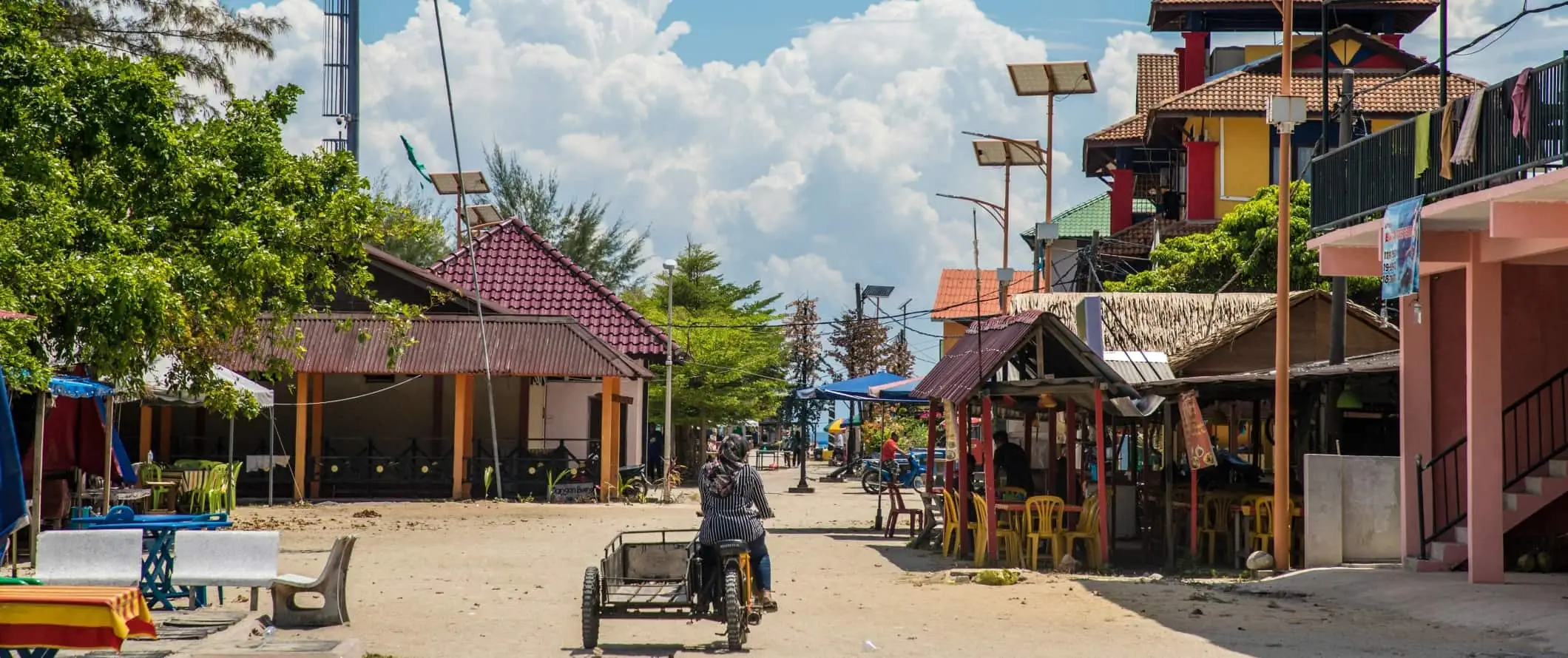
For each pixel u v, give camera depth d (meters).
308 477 35.97
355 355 35.59
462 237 58.66
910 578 17.98
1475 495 16.38
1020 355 20.97
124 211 19.08
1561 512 18.17
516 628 13.25
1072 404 21.64
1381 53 51.75
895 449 43.41
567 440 37.62
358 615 13.97
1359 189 17.66
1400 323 18.75
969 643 12.34
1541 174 13.27
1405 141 16.58
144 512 27.05
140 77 18.95
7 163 16.97
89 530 12.66
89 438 22.61
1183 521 21.58
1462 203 14.77
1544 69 13.60
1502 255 16.16
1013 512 19.72
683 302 66.19
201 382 23.41
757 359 54.09
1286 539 18.92
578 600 15.48
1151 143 57.28
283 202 22.62
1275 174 51.22
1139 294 33.94
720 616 12.30
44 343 17.19
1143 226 56.00
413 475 36.69
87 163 18.62
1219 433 33.56
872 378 34.00
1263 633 13.07
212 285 19.50
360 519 28.72
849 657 11.55
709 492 12.40
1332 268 18.84
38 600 8.83
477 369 35.38
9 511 11.03
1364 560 18.98
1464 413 18.50
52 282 15.95
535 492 36.78
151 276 16.88
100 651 10.92
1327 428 21.44
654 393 52.16
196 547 13.40
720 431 59.12
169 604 13.42
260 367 34.91
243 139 22.05
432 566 19.05
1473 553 16.34
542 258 44.91
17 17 18.41
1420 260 16.59
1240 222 42.94
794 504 37.09
